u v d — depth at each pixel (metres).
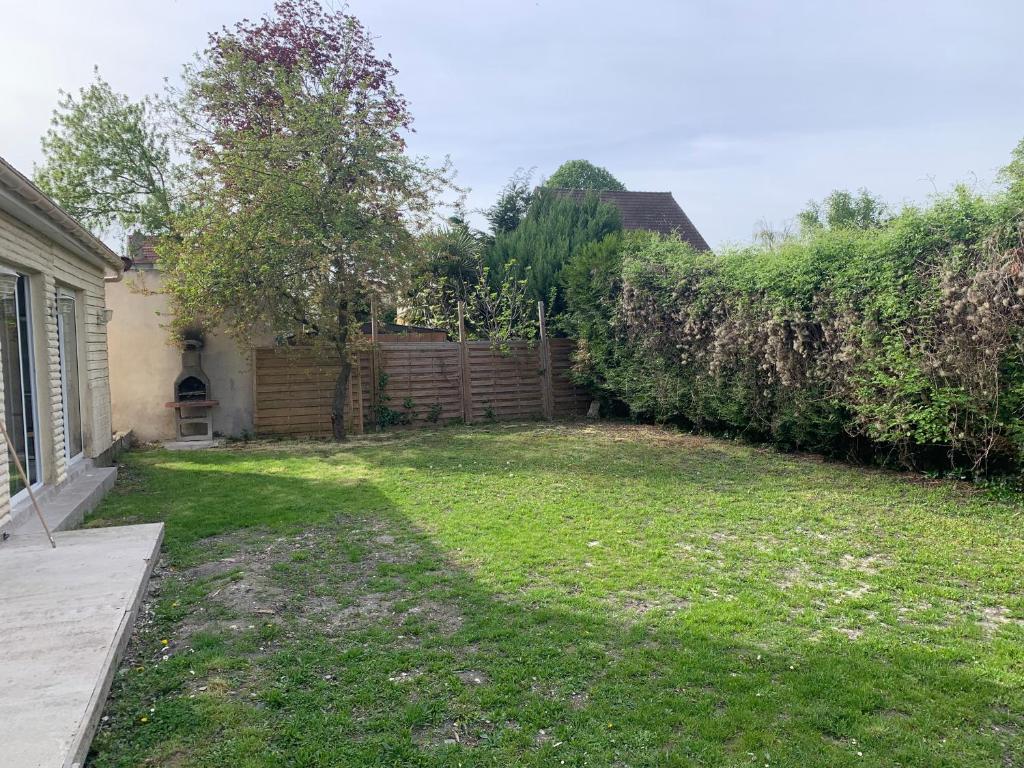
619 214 21.06
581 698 3.39
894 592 4.86
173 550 5.82
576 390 16.22
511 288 18.38
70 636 3.68
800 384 9.96
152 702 3.35
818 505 7.30
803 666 3.71
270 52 15.99
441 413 14.88
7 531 5.72
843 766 2.85
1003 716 3.24
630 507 7.21
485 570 5.23
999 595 4.80
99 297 10.34
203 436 13.15
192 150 13.86
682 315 12.27
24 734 2.75
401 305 14.12
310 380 13.65
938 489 7.92
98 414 9.95
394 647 3.93
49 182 20.84
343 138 11.59
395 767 2.83
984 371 7.23
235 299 11.63
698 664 3.72
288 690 3.44
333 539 6.10
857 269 8.72
